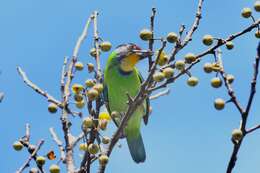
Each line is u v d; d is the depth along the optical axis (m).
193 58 9.73
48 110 10.21
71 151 9.63
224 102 8.73
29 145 9.81
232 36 9.71
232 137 8.03
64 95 10.05
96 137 9.70
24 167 9.54
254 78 8.09
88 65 10.73
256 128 8.04
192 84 10.07
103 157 9.48
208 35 9.89
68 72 10.34
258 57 8.16
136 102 9.69
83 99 10.11
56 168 9.55
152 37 10.10
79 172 9.48
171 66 9.80
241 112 8.09
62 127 9.71
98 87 9.98
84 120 9.49
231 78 9.00
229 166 8.05
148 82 9.45
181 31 9.87
